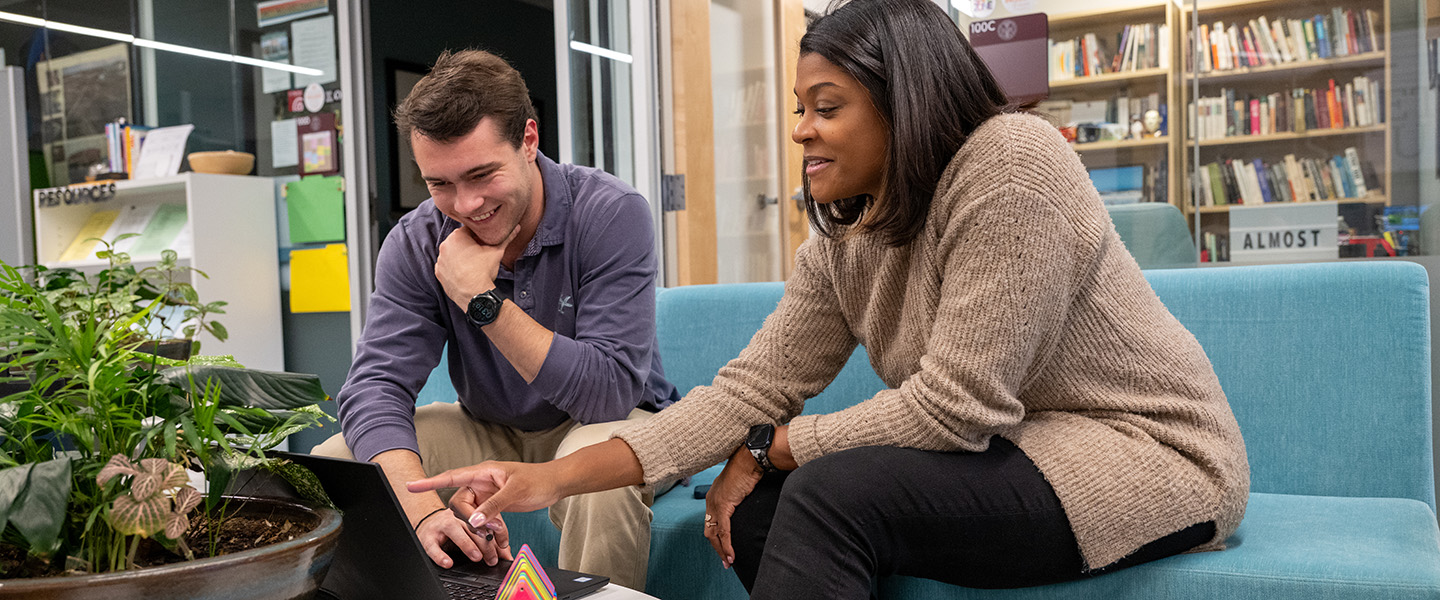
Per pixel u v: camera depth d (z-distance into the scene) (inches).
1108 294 42.4
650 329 56.3
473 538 41.9
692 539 51.5
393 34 192.7
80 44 176.1
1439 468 84.2
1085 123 115.5
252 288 157.6
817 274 49.5
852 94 41.9
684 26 136.3
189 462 28.6
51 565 26.3
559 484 42.3
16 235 173.3
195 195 150.0
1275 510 49.9
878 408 41.7
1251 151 110.0
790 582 37.6
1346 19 105.0
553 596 32.2
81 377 26.6
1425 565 38.4
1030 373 42.8
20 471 23.7
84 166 175.0
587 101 130.0
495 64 52.1
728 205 150.3
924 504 38.9
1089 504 39.5
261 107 162.2
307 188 158.6
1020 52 116.7
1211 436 42.2
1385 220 105.2
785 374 48.4
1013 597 43.0
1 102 171.8
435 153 49.4
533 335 51.1
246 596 24.8
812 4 163.5
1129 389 42.9
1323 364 55.0
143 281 55.6
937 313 41.3
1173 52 111.5
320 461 31.8
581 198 57.2
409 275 57.4
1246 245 111.2
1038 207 39.3
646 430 45.5
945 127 41.3
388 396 53.2
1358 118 105.7
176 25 168.1
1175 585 40.4
